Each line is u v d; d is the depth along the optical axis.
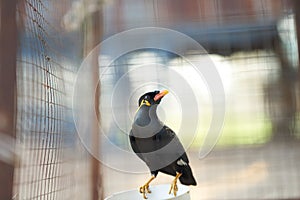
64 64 2.11
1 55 1.58
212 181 2.36
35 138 1.55
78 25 2.37
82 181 2.16
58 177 1.80
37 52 1.61
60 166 1.83
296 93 2.52
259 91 2.56
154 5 2.57
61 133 1.82
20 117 1.56
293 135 2.47
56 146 1.75
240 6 2.57
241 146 2.45
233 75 2.55
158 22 2.54
